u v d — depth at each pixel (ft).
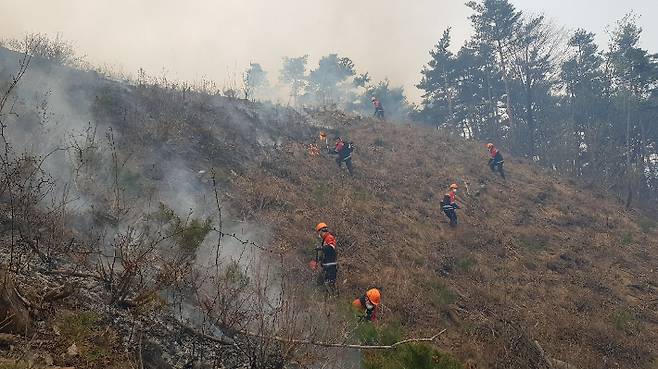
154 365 10.08
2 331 8.67
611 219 50.08
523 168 63.57
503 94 115.14
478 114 118.73
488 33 102.89
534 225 44.14
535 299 28.68
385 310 21.77
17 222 13.65
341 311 16.21
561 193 55.57
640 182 88.84
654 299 32.40
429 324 22.13
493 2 101.81
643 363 23.49
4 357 8.03
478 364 19.51
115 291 11.94
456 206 38.83
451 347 20.68
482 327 23.21
